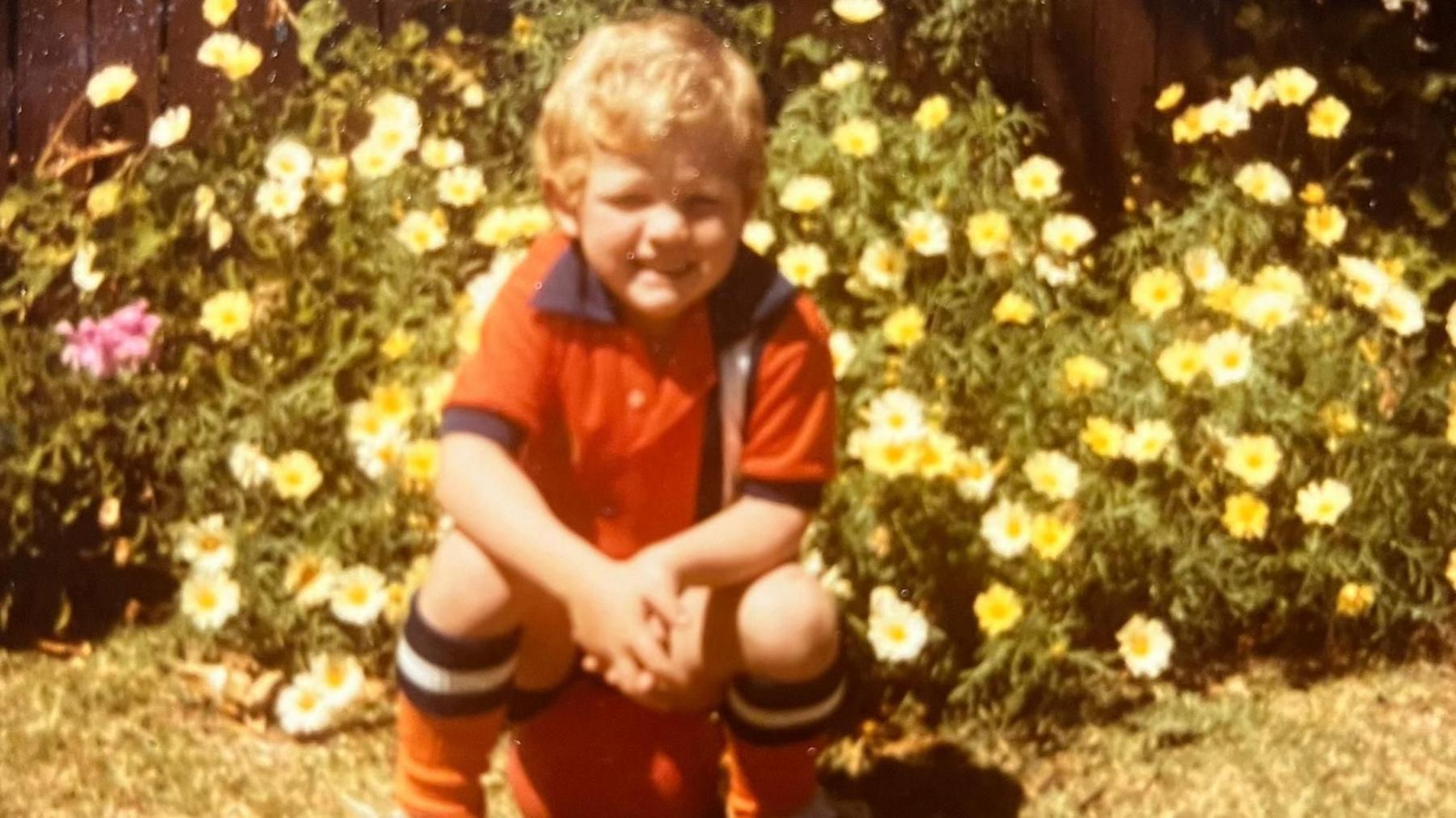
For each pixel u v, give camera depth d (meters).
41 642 2.82
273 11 3.43
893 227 3.11
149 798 2.42
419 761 2.10
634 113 1.88
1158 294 3.07
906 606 2.55
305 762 2.53
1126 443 2.79
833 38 3.54
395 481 2.79
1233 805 2.43
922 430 2.66
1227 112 3.41
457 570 2.00
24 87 3.39
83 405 3.03
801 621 2.03
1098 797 2.46
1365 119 3.66
